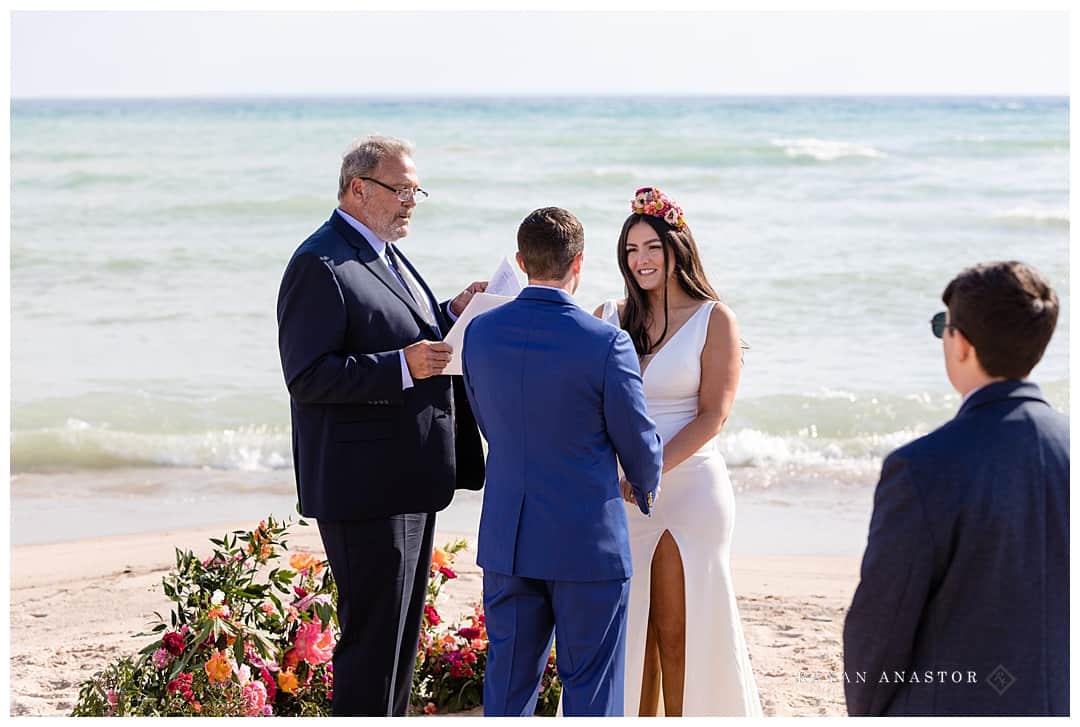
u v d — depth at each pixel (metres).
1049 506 2.17
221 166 24.44
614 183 22.58
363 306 3.55
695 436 3.60
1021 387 2.23
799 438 9.27
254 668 4.02
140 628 5.10
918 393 10.28
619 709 3.25
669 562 3.64
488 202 20.22
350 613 3.64
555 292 3.18
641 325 3.74
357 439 3.56
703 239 17.23
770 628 5.20
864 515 7.53
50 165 23.86
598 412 3.12
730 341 3.65
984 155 24.56
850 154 24.89
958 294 2.24
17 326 12.83
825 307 13.55
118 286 14.88
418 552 3.72
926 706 2.20
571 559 3.11
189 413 9.99
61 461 8.87
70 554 6.49
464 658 4.25
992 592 2.16
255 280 15.36
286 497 8.09
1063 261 16.27
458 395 3.96
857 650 2.24
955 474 2.15
